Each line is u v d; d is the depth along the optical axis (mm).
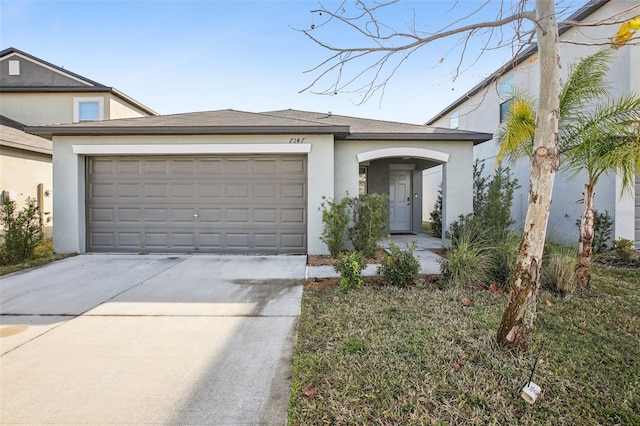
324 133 7934
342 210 7652
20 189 10594
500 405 2385
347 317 3975
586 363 2936
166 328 3824
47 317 4156
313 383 2672
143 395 2584
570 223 9156
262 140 8016
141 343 3445
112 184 8250
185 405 2473
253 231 8242
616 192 7902
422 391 2525
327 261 7344
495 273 5266
